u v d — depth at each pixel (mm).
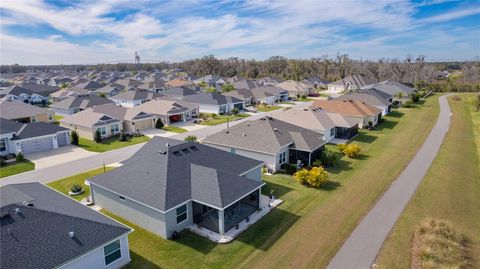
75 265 15242
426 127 51469
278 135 33812
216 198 20281
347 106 54500
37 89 87625
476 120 55531
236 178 22781
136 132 49375
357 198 25469
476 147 39500
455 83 115750
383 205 24172
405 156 36375
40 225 15734
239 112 69312
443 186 27578
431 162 33906
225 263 17359
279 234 20203
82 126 46438
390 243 19078
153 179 21875
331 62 155125
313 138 35594
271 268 16891
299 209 23688
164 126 54625
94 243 15953
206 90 96000
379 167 32844
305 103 82562
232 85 99500
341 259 17562
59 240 15391
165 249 18750
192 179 22547
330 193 26531
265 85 104000
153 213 20078
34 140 39281
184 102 65125
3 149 37969
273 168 31688
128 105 74625
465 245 18938
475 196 25688
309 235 20047
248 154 33125
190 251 18531
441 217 22297
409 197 25516
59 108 64938
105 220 18109
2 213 15414
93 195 24453
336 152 38594
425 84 107375
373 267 16891
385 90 77688
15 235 14766
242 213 22719
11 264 13570
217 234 20219
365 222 21594
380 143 42688
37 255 14352
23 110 55656
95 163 35094
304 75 149125
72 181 29547
